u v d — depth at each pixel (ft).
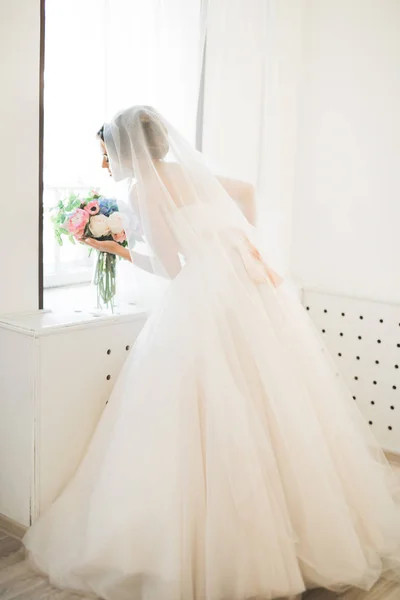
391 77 10.76
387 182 11.00
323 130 11.62
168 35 9.78
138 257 8.47
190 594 7.02
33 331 7.98
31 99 8.56
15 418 8.37
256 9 10.95
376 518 8.18
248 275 8.17
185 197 8.01
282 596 7.08
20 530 8.48
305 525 7.41
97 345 8.64
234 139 11.10
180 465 7.20
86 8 9.21
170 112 9.98
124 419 7.68
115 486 7.45
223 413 7.26
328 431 8.16
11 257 8.63
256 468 7.18
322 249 11.89
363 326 11.43
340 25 11.23
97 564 7.37
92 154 9.50
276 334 8.17
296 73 11.71
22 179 8.61
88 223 8.52
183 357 7.49
